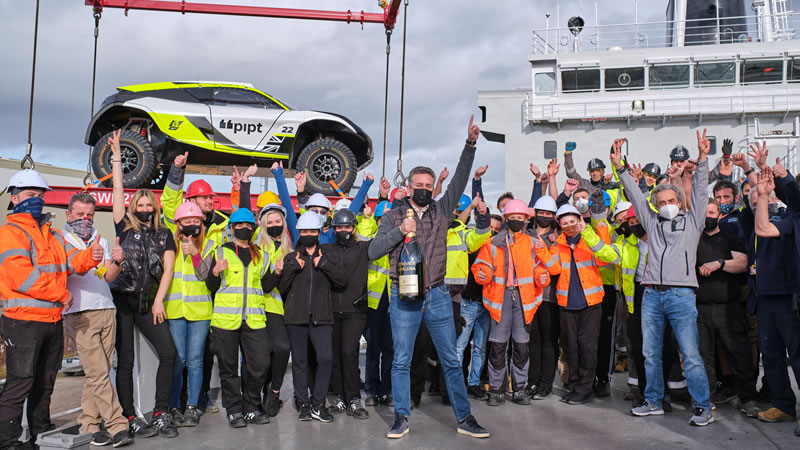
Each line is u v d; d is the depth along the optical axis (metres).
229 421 4.72
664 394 5.29
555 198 6.27
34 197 4.01
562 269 5.43
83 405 4.28
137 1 9.27
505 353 5.37
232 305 4.69
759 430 4.37
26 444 4.17
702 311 4.96
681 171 5.25
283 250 5.00
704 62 18.89
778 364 4.55
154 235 4.50
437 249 4.32
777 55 18.36
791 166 17.05
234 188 5.60
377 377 5.52
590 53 19.67
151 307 4.56
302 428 4.64
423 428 4.61
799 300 4.22
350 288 5.01
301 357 4.94
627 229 5.20
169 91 9.67
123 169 9.32
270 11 9.52
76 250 4.17
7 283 3.82
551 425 4.62
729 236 5.00
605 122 19.72
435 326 4.32
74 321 4.16
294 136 9.84
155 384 4.87
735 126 18.75
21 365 3.84
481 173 5.54
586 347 5.36
